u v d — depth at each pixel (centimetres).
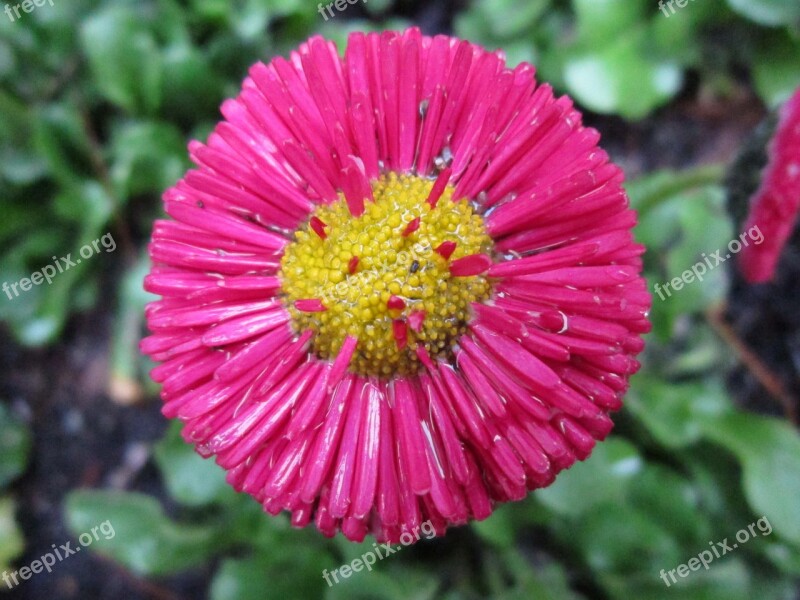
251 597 11
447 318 7
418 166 7
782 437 11
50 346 14
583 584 12
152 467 14
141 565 12
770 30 13
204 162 7
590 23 13
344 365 6
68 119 13
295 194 7
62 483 14
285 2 13
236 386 6
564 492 10
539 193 6
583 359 6
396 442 7
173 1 13
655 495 11
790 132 9
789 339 13
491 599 12
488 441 6
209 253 7
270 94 7
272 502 7
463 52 7
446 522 7
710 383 13
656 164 14
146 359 14
